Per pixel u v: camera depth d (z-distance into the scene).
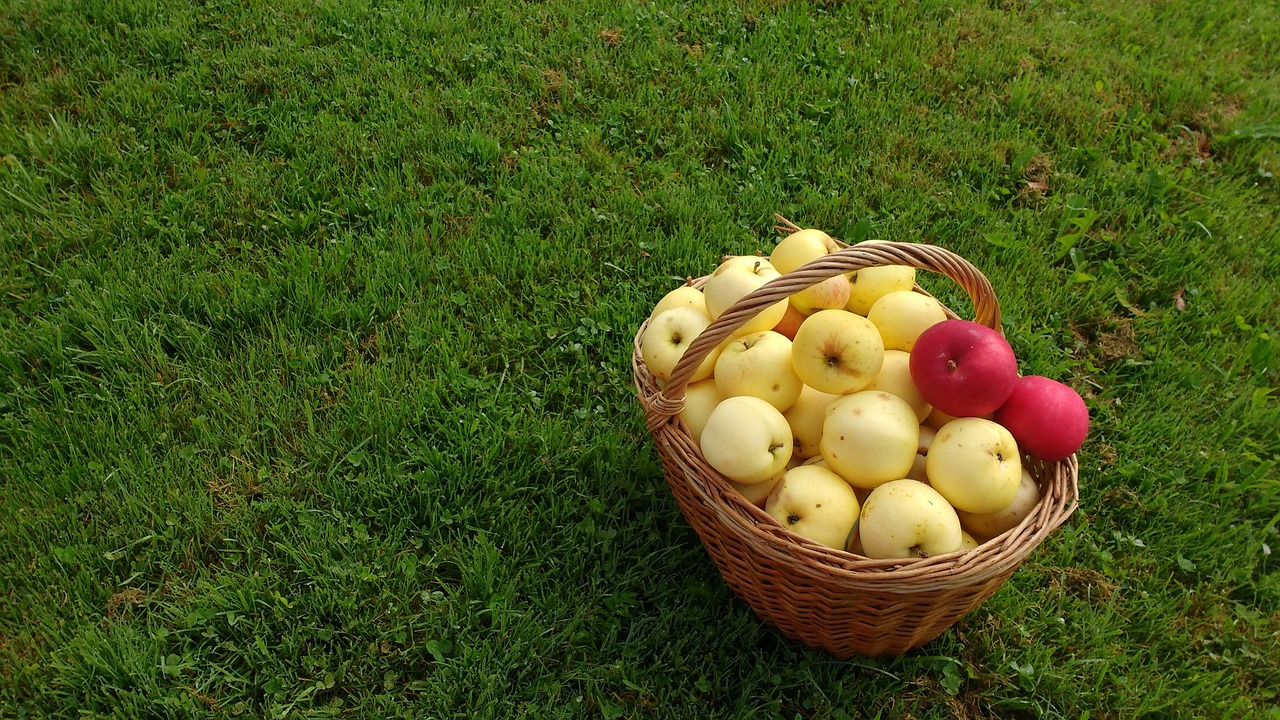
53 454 0.94
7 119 1.23
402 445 0.95
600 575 0.89
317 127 1.27
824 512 0.74
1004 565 0.71
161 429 0.96
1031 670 0.85
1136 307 1.18
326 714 0.79
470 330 1.08
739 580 0.81
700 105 1.37
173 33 1.36
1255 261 1.24
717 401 0.82
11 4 1.37
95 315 1.03
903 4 1.64
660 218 1.22
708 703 0.82
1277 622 0.91
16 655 0.81
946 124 1.40
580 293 1.12
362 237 1.14
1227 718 0.84
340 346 1.04
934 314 0.83
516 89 1.37
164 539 0.88
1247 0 1.84
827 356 0.77
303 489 0.93
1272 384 1.12
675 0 1.58
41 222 1.11
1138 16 1.72
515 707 0.81
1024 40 1.59
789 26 1.55
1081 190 1.31
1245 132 1.41
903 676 0.84
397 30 1.44
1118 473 1.00
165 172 1.21
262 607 0.85
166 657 0.81
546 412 1.00
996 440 0.74
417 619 0.85
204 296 1.07
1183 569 0.94
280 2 1.46
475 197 1.21
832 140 1.34
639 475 0.95
